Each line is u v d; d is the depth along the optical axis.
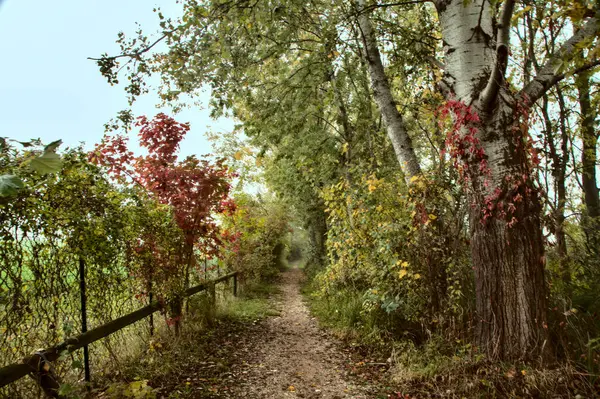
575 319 4.06
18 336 3.21
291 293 13.37
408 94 7.00
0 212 2.92
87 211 3.88
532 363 3.78
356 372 4.79
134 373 4.26
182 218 5.65
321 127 12.12
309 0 6.63
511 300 4.00
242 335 6.59
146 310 5.07
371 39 6.89
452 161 4.76
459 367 4.04
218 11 5.81
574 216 6.45
